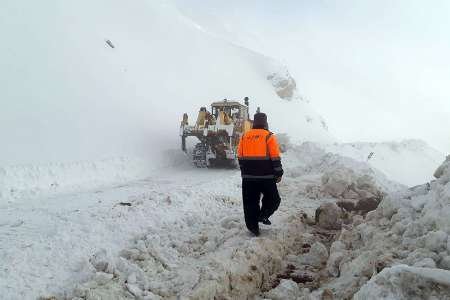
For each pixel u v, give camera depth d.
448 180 3.94
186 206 6.08
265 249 4.28
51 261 3.91
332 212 5.55
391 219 4.10
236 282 3.64
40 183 10.66
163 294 3.37
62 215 6.00
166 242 4.54
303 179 9.66
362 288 2.62
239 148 4.78
